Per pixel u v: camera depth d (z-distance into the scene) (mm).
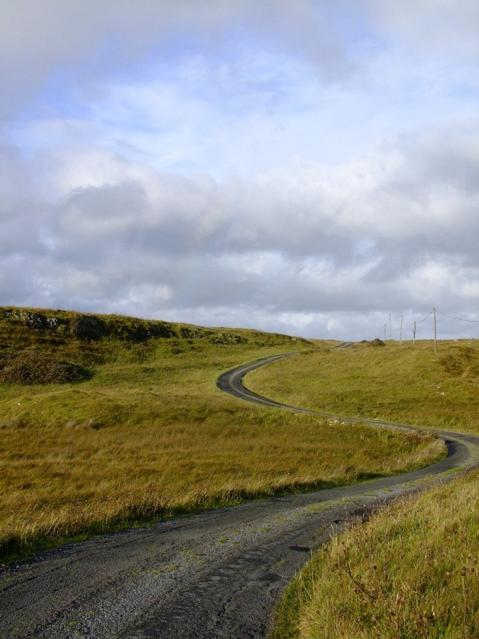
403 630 4895
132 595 7426
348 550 7559
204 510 13938
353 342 149125
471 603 5316
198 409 44812
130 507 13031
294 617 6473
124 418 41312
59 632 6195
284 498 15969
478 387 64250
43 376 70938
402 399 61375
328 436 36938
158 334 110562
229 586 7785
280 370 83312
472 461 28844
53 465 22703
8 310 96500
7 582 7957
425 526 9016
